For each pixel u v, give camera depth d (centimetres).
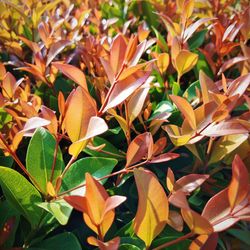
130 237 21
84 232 26
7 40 42
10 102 27
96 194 16
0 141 21
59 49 31
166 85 34
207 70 36
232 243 26
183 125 23
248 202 18
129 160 22
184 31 34
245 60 32
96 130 18
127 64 22
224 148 25
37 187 22
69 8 44
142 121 27
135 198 27
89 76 36
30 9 48
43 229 23
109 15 49
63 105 22
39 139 23
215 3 45
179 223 19
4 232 21
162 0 51
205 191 27
